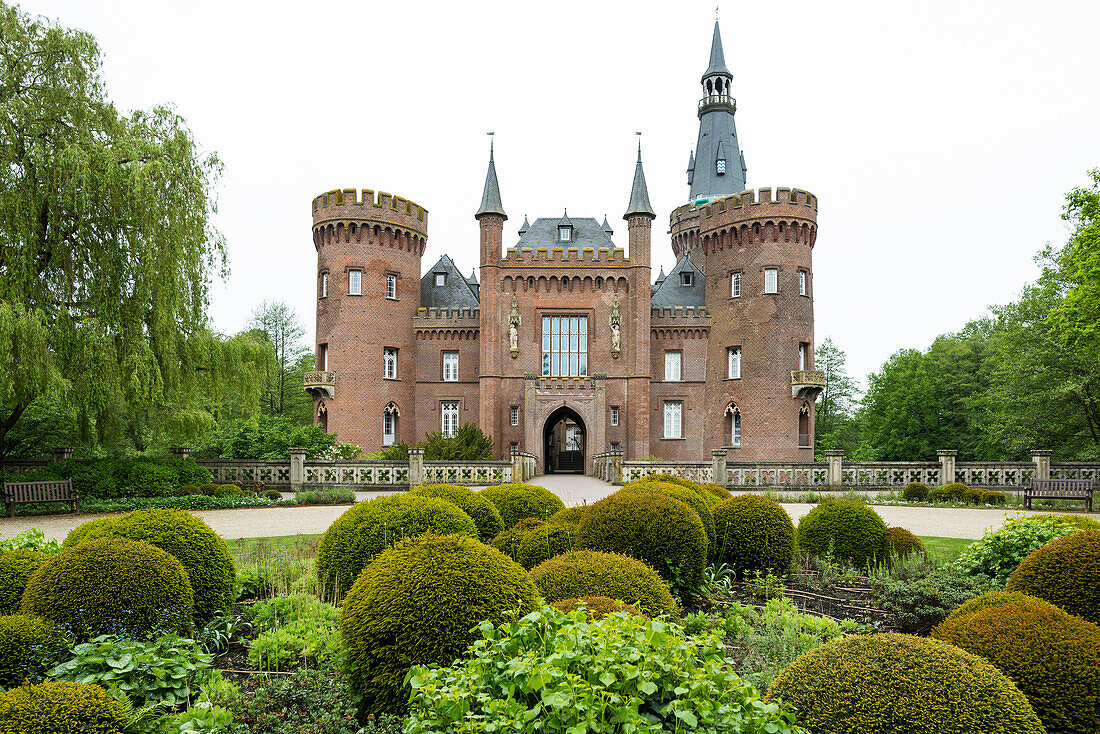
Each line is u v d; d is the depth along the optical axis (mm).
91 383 20734
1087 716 4449
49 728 3883
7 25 20688
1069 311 26922
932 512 21641
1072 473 28766
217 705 5473
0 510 19156
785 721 3877
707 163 54719
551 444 51156
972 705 3889
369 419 41969
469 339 44938
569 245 46062
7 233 20188
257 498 22797
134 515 7973
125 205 21391
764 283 41562
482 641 4242
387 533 8672
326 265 42688
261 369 25797
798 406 40969
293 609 8172
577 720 3463
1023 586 7027
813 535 11414
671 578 8844
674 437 44281
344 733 5195
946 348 59281
